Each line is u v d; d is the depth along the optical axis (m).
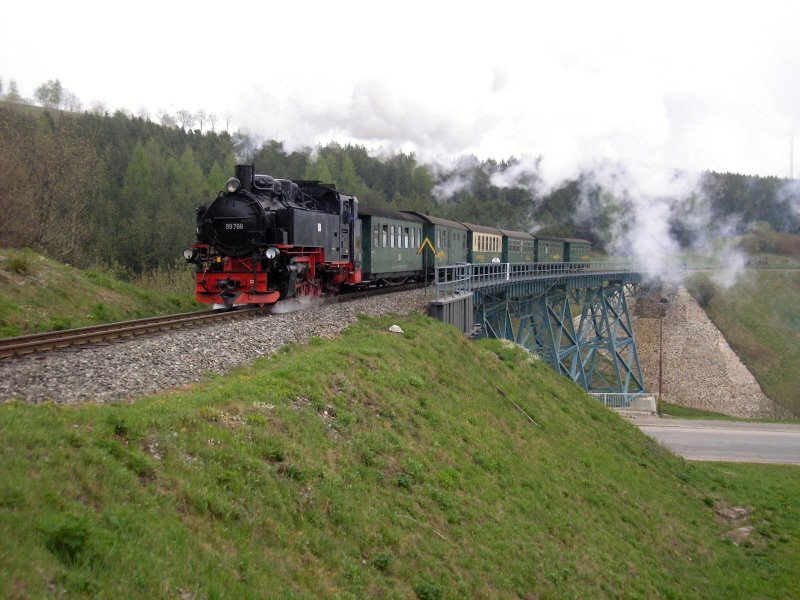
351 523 8.62
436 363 17.59
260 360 13.42
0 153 27.08
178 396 9.61
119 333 13.88
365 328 18.52
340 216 24.55
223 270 19.39
